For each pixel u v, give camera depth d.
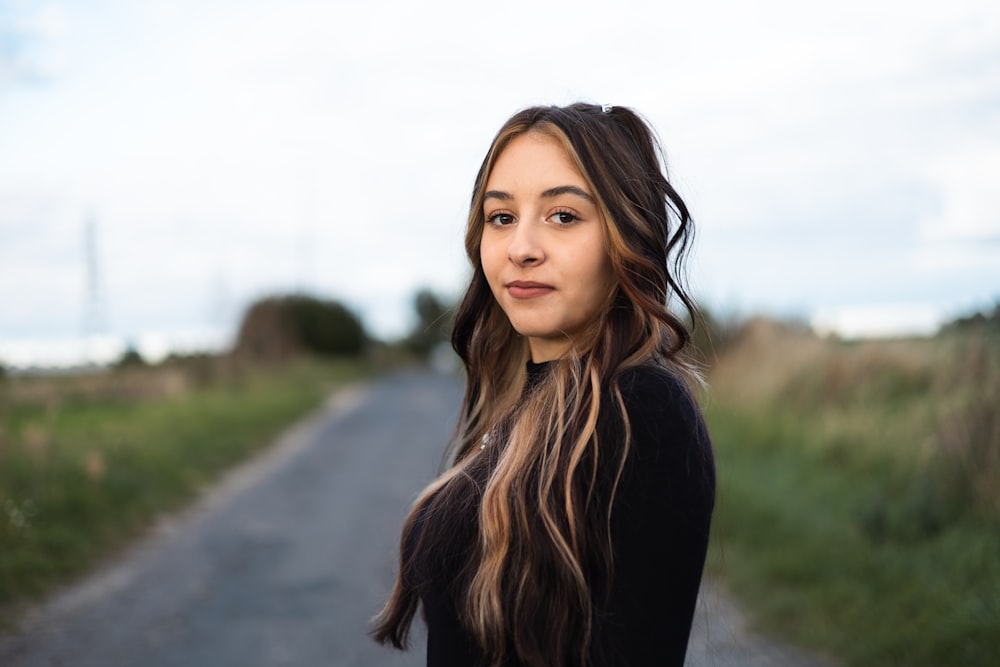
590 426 1.04
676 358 1.19
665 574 0.99
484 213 1.26
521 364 1.47
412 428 14.23
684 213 1.31
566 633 1.00
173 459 9.33
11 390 10.88
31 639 4.41
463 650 1.12
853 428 7.33
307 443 12.57
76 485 6.91
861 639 3.81
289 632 4.49
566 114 1.16
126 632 4.51
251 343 26.50
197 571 5.71
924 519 4.84
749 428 8.46
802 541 5.21
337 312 40.06
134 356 18.64
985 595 3.83
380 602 4.96
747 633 4.08
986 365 6.37
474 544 1.12
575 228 1.14
